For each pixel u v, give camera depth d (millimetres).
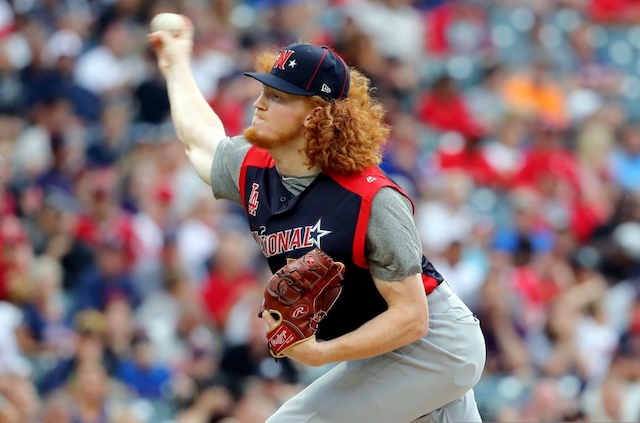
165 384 27125
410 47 49562
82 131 35844
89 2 43469
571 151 45562
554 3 56000
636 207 40938
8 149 34844
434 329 12797
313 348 11594
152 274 30641
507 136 43875
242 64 41938
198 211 33656
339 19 47719
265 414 25797
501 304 31297
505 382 30016
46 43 40062
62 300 29344
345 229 11703
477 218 38344
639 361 30344
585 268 36062
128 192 33219
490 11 53875
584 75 52719
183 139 13953
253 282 31156
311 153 11844
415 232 11844
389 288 11789
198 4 44406
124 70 40156
